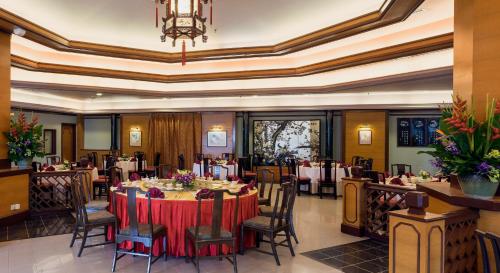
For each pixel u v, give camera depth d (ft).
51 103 37.52
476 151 8.65
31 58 23.20
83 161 27.27
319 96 35.55
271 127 39.09
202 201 13.21
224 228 13.52
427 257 7.32
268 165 38.68
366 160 29.45
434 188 10.59
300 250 14.49
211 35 21.34
